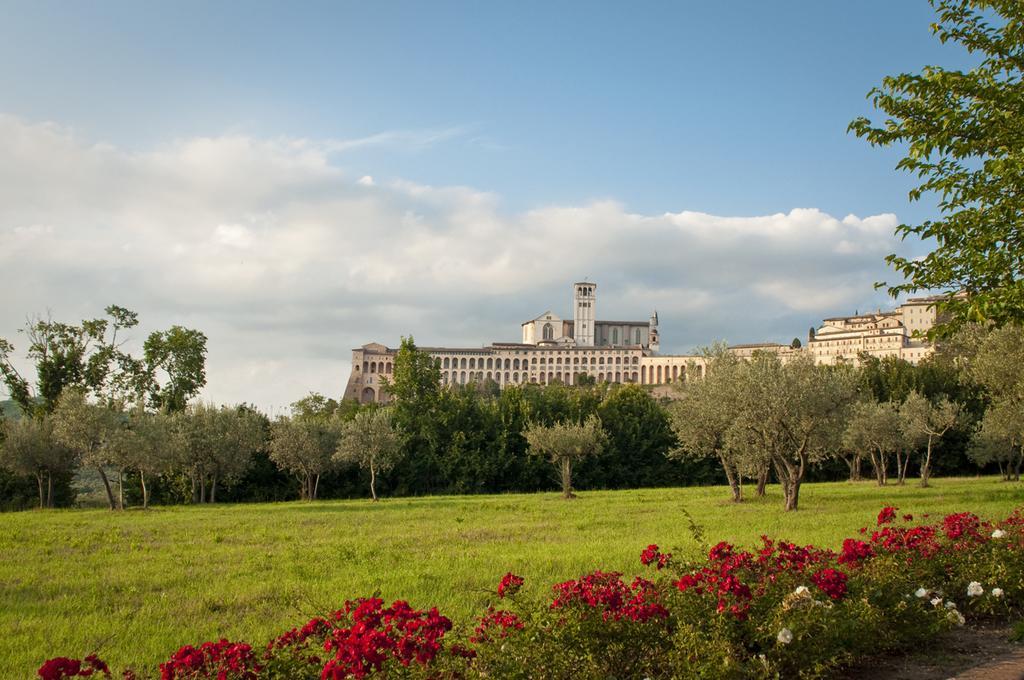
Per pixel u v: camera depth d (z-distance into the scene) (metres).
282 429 73.50
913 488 58.44
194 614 16.09
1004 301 16.50
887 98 17.97
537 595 16.47
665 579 12.47
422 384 98.38
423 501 60.94
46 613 16.59
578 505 49.25
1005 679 10.12
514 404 93.31
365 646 7.90
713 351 56.31
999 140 16.78
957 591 13.52
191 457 68.06
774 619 10.11
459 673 8.75
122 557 25.67
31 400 79.56
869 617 11.05
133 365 86.75
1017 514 21.19
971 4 17.66
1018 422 43.44
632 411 95.81
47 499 71.81
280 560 23.98
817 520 32.25
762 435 43.66
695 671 8.98
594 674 8.90
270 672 8.56
